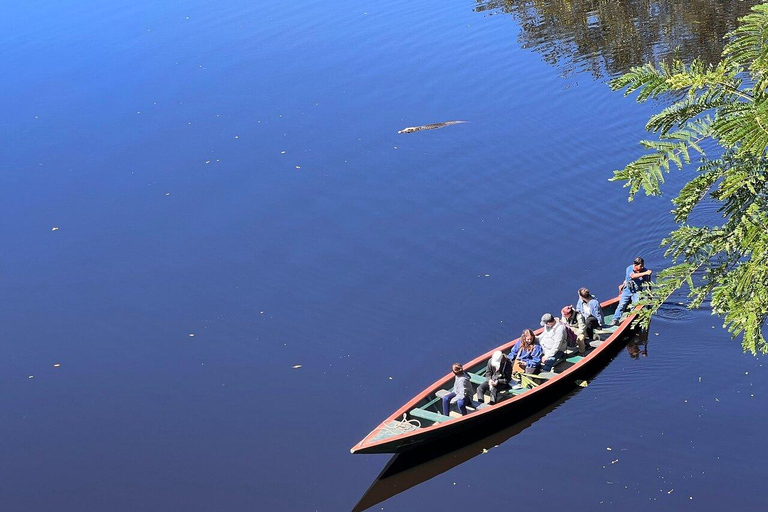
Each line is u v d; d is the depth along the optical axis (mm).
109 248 22219
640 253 20781
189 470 14977
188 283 20594
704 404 15867
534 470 14750
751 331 7961
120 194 24719
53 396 17094
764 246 7926
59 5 41219
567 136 26109
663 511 13461
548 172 24453
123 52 34750
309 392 16828
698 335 17891
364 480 14688
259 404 16547
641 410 15914
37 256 22031
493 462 15062
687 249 9383
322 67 32094
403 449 15016
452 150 25922
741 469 14180
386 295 19719
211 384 17188
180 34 36344
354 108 28875
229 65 32875
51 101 30781
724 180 8398
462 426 15281
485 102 28656
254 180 25016
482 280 20062
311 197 24000
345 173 25109
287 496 14344
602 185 23609
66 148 27531
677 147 8570
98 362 18047
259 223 22906
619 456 14836
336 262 21062
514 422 15938
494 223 22297
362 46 33812
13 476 15039
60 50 35406
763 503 13406
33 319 19594
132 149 27219
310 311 19312
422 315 18984
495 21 35438
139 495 14445
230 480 14695
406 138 26719
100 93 31188
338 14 37594
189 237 22484
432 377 17125
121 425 16188
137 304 19922
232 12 38875
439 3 38094
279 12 38312
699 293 9555
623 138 25641
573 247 21141
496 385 15953
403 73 31156
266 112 28984
